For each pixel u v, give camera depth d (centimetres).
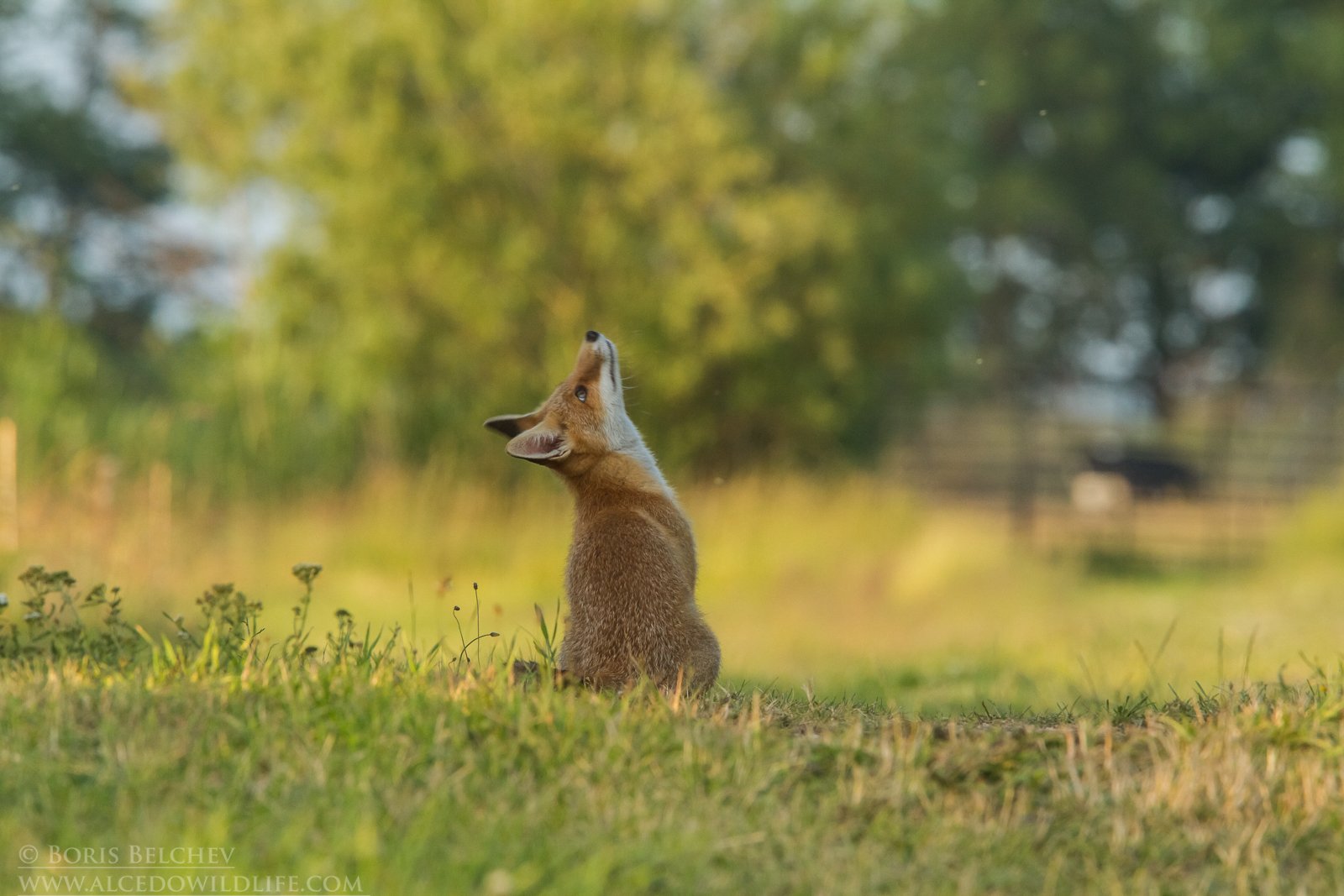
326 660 942
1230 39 6619
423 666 913
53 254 5503
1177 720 918
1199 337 7244
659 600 947
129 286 5697
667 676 925
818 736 864
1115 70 6800
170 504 2698
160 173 5409
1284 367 5738
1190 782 787
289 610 2247
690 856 671
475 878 629
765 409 3812
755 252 3628
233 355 3522
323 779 708
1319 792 781
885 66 4050
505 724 791
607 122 3625
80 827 658
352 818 661
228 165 4097
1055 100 6900
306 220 3834
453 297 3588
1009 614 2709
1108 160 6912
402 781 727
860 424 4297
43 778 701
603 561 959
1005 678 1709
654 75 3569
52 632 1016
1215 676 1628
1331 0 6725
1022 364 6788
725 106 3712
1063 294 7181
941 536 3247
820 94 3881
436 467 3312
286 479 3102
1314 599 2738
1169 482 4916
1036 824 759
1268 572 3625
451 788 718
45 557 2148
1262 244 6925
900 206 3944
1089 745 858
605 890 634
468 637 1856
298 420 3319
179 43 4238
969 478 4647
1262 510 4559
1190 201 7231
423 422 3469
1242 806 779
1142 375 7394
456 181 3641
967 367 4916
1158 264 7031
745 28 3894
